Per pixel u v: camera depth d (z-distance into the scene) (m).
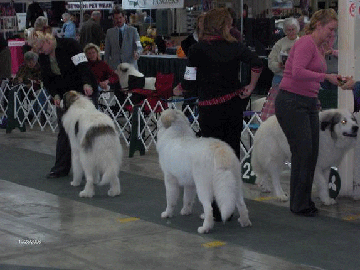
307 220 6.20
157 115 11.35
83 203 6.87
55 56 7.90
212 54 5.80
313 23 6.08
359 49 6.90
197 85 5.96
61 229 5.89
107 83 10.51
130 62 12.50
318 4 15.59
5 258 5.07
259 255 5.13
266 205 6.78
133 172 8.45
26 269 4.81
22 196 7.18
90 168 7.03
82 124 7.06
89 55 10.86
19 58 15.14
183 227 5.93
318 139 6.33
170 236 5.65
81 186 7.65
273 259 5.03
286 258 5.05
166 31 16.70
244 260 5.00
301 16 13.38
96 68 10.91
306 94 6.12
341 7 6.93
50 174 8.12
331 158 6.58
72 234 5.73
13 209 6.61
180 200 6.94
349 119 6.35
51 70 7.93
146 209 6.61
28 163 9.02
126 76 11.95
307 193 6.37
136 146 9.54
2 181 7.94
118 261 5.00
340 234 5.74
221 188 5.35
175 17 16.48
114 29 12.45
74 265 4.91
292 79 6.11
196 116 9.80
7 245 5.41
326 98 8.33
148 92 10.16
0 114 13.78
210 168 5.43
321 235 5.70
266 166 6.95
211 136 5.98
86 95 7.83
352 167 7.08
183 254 5.16
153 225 6.01
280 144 6.79
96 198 7.08
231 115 5.93
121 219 6.23
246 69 11.79
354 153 7.00
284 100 6.17
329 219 6.25
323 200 6.81
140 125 9.55
